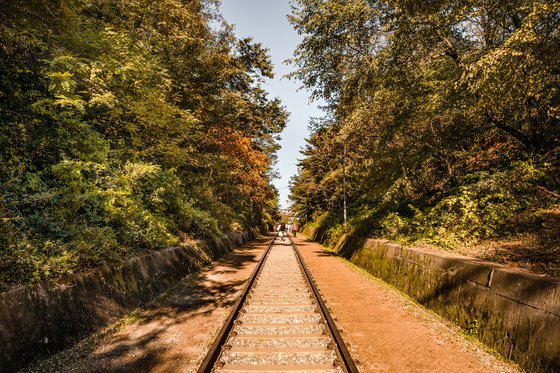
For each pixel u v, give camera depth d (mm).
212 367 4078
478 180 10578
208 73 15375
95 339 5262
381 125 11570
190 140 16250
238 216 29172
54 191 7230
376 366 4457
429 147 11688
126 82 10828
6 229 5441
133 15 13188
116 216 8234
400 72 10344
